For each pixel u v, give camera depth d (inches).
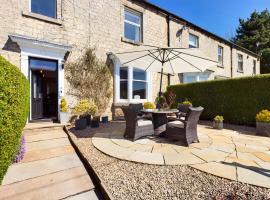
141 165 137.3
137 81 398.9
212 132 247.3
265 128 226.8
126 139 204.5
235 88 305.6
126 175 122.5
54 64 292.5
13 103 99.8
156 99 430.0
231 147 177.3
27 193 104.3
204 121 346.6
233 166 132.9
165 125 215.0
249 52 751.7
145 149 171.0
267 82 266.4
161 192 103.3
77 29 310.2
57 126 260.5
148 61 270.4
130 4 383.9
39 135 223.6
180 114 240.7
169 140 201.9
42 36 275.0
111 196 99.5
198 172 125.1
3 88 86.8
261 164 136.9
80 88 313.1
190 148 174.2
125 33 389.4
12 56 249.6
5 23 245.0
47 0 288.5
